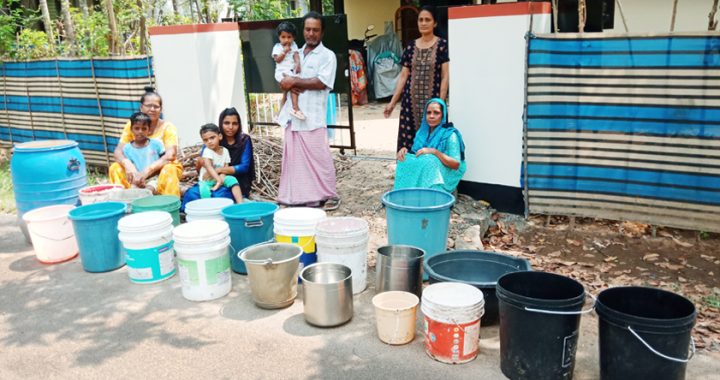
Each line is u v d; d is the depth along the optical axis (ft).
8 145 31.30
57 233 16.71
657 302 10.43
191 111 24.59
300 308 13.80
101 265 16.12
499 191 19.19
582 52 16.63
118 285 15.34
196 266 13.93
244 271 15.72
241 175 19.33
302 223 14.47
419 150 17.93
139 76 24.50
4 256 17.69
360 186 22.35
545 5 17.83
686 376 10.78
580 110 17.03
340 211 19.95
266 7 35.29
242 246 15.48
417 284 13.64
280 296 13.50
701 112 15.51
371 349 11.93
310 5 44.32
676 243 16.55
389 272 13.47
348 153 27.14
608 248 16.72
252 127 27.68
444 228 14.87
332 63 18.92
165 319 13.43
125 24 33.35
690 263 15.58
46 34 33.42
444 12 27.22
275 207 15.96
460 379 10.84
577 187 17.62
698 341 12.05
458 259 13.76
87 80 26.11
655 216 16.76
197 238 13.67
